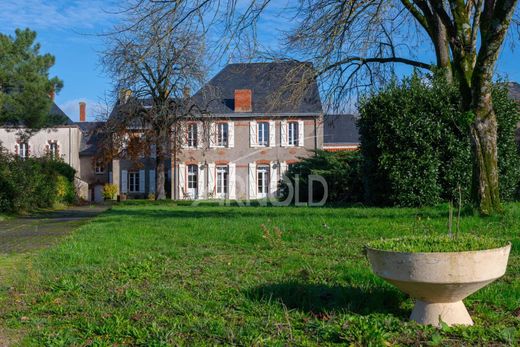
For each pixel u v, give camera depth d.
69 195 35.81
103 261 8.12
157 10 10.99
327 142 54.19
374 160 17.62
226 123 46.06
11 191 23.41
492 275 4.32
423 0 15.67
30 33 31.16
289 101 19.45
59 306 5.68
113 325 4.92
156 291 6.11
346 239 9.47
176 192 45.59
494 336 4.32
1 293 6.36
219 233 10.85
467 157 16.36
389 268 4.41
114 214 19.81
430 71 18.41
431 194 16.52
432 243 4.71
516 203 15.41
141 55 11.82
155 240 10.34
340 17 16.66
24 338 4.70
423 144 16.38
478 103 11.83
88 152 58.59
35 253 9.44
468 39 12.16
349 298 5.39
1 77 30.11
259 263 7.57
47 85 31.25
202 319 5.02
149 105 37.28
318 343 4.36
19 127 32.97
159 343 4.37
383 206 17.86
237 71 20.22
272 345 4.29
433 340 4.21
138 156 40.09
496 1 11.37
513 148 16.83
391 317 4.80
